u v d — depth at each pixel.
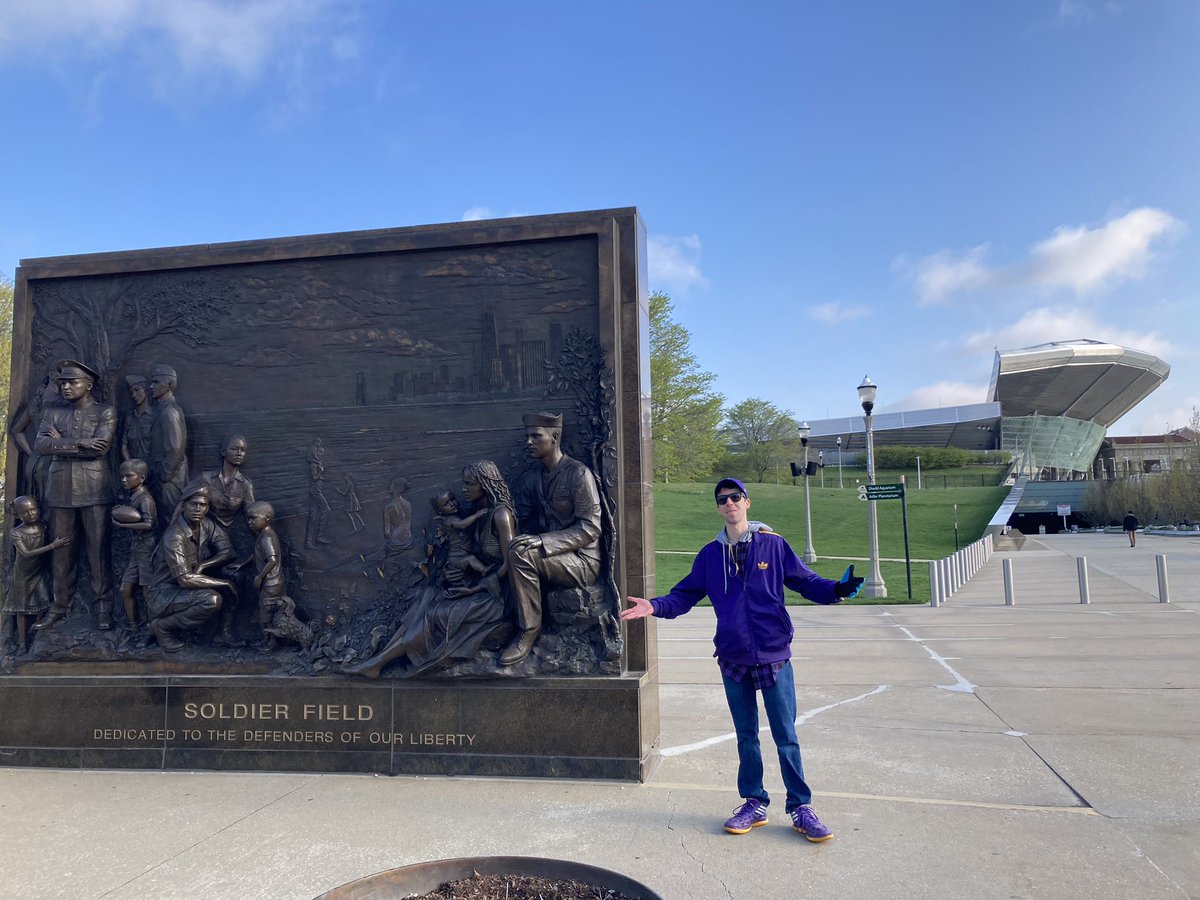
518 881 3.48
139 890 4.18
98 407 6.82
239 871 4.39
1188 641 12.04
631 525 6.16
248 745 6.32
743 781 4.86
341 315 6.73
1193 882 4.03
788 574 4.81
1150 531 62.12
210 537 6.59
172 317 6.95
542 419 6.08
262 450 6.71
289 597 6.52
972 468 96.94
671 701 8.85
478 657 6.03
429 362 6.57
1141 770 5.88
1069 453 110.12
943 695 8.73
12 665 6.70
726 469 87.69
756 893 3.99
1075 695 8.55
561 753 5.90
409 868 3.47
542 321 6.43
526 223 6.48
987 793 5.45
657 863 4.35
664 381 56.19
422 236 6.62
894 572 29.72
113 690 6.52
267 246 6.83
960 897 3.91
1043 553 39.53
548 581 5.99
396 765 6.09
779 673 4.77
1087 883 4.03
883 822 4.91
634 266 6.38
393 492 6.50
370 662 6.11
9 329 30.62
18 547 6.66
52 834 5.01
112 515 6.60
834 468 110.56
